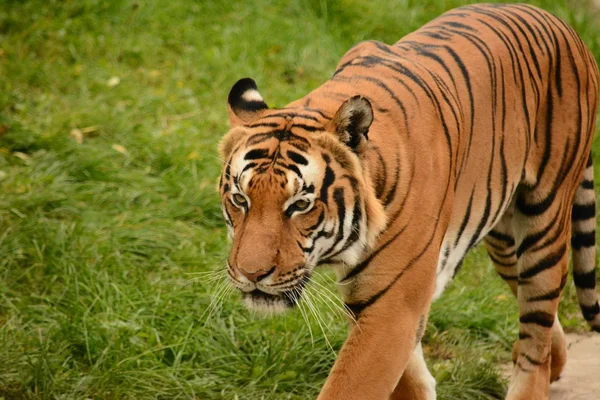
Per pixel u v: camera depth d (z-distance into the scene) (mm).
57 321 9547
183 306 9906
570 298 11539
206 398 8750
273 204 6289
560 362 9273
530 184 8258
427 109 6992
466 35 7781
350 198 6418
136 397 8602
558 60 8367
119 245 10875
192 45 16469
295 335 9484
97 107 14016
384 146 6668
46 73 14797
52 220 11305
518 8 8516
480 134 7551
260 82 15453
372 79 7000
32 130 13008
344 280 6902
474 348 10094
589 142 8719
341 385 6797
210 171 12758
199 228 11727
